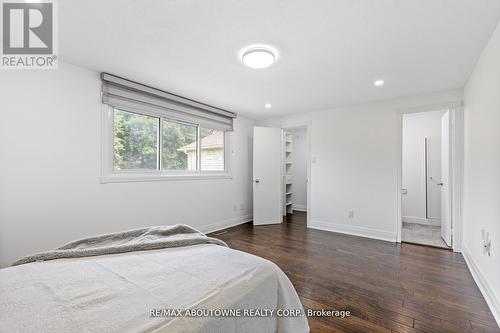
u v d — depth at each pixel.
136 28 1.74
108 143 2.62
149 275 1.05
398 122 3.38
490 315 1.66
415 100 3.24
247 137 4.74
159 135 3.21
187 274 1.07
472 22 1.63
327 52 2.07
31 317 0.76
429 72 2.48
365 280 2.18
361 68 2.39
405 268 2.44
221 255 1.30
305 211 5.80
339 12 1.54
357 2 1.45
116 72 2.52
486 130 1.97
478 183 2.22
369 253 2.89
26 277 1.03
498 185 1.69
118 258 1.24
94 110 2.49
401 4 1.46
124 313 0.78
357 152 3.72
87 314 0.77
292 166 6.01
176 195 3.33
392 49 2.01
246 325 0.91
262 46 1.97
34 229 2.10
